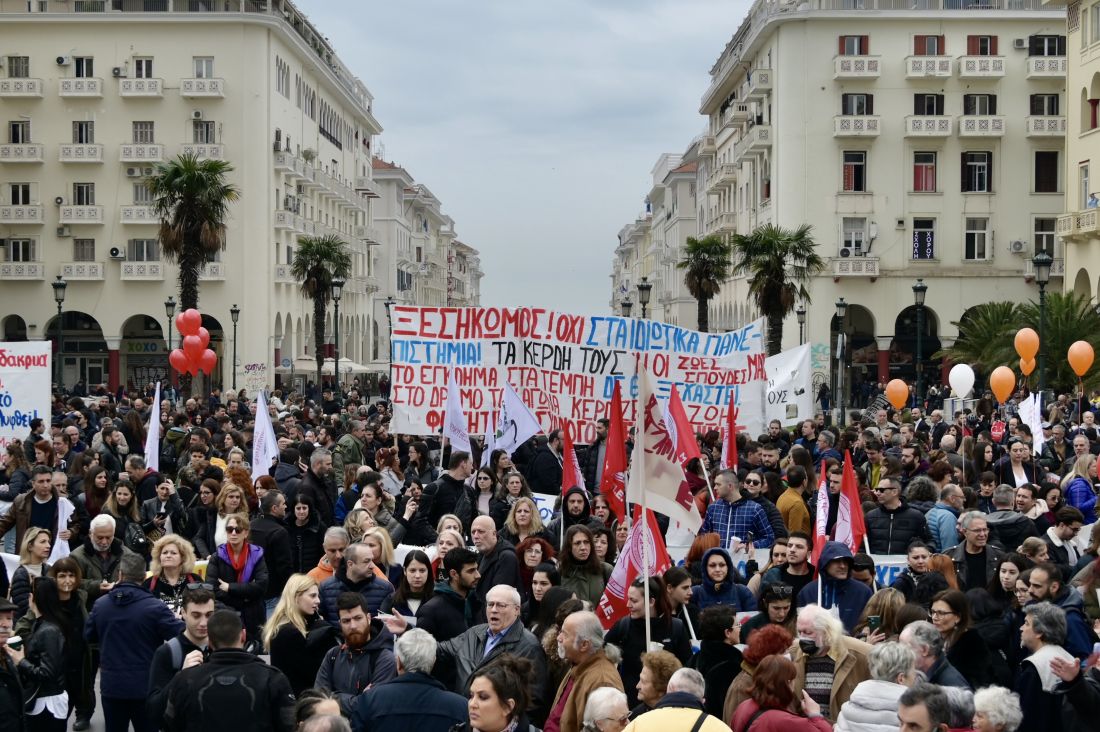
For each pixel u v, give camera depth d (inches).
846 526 515.8
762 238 2225.6
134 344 2915.8
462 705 323.0
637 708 322.3
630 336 835.4
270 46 2837.1
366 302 4151.1
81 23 2763.3
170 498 632.4
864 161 2596.0
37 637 404.8
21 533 590.2
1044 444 917.8
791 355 1004.6
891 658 309.0
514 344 824.9
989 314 1995.6
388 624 394.0
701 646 369.7
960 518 493.7
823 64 2583.7
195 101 2778.1
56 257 2778.1
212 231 2016.5
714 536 485.1
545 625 394.9
